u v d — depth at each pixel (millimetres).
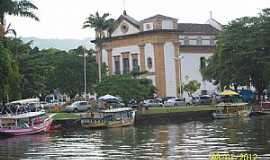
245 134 64812
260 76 105562
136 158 47094
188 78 133375
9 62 72562
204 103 110438
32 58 90938
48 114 81625
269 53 105375
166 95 124312
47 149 56188
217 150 50406
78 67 123812
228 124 82562
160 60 123875
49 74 117250
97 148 55750
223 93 104875
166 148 53438
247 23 106750
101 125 81000
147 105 100625
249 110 98875
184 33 134875
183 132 71062
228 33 107500
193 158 45688
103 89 97438
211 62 112500
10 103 78062
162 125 85250
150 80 117500
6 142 65000
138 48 127750
